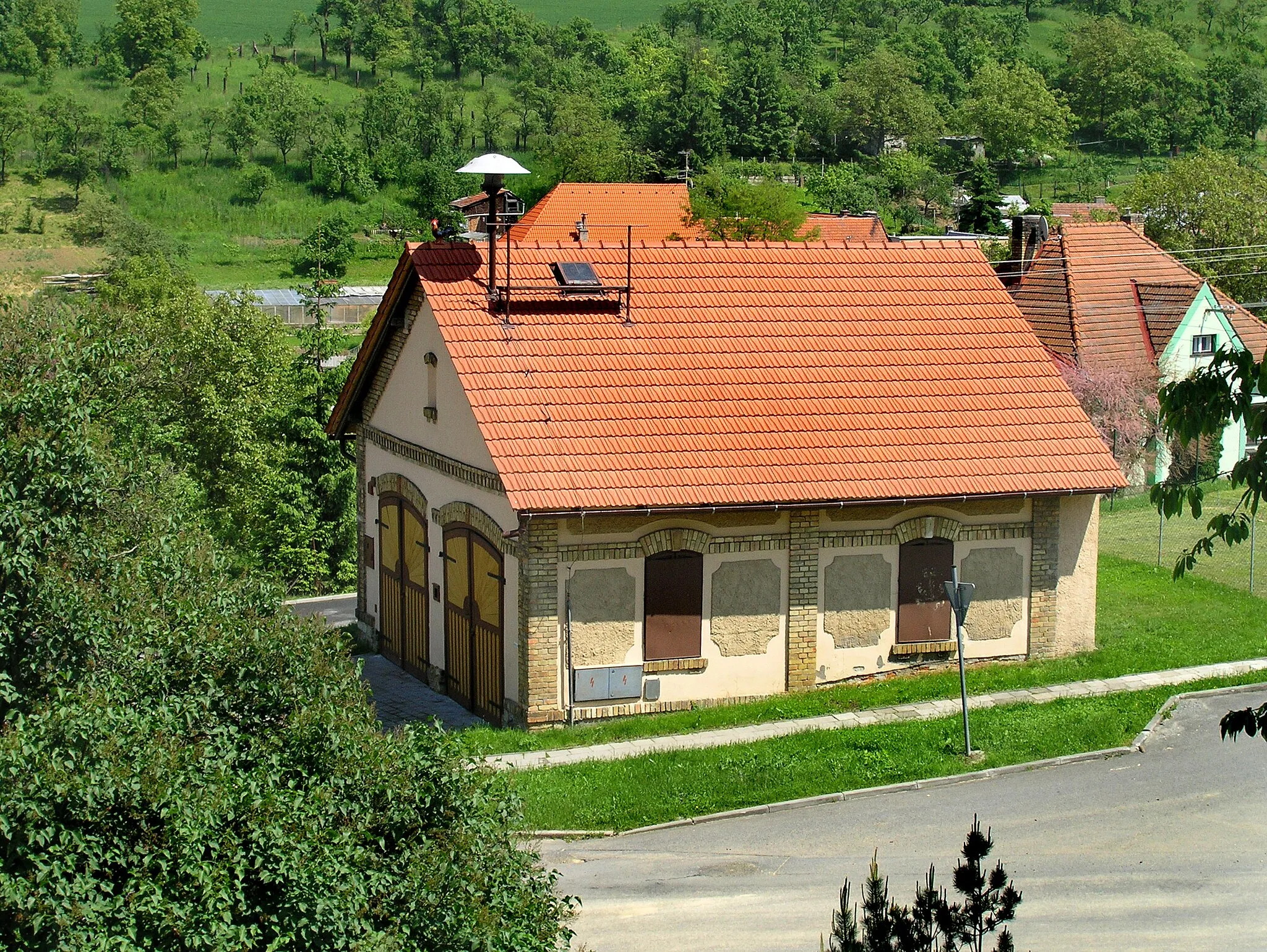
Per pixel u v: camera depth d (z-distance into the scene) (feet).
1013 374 140.97
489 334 128.67
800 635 130.41
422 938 60.54
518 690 123.85
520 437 121.70
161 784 56.59
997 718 123.85
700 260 141.18
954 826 104.32
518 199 138.31
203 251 523.29
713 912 90.68
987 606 137.49
